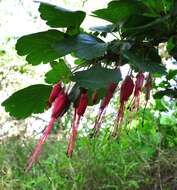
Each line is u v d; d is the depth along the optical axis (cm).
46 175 29
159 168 29
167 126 32
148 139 31
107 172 30
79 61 13
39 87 12
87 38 11
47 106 12
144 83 13
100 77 10
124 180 29
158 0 12
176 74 20
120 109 12
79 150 31
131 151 31
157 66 11
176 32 12
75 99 11
